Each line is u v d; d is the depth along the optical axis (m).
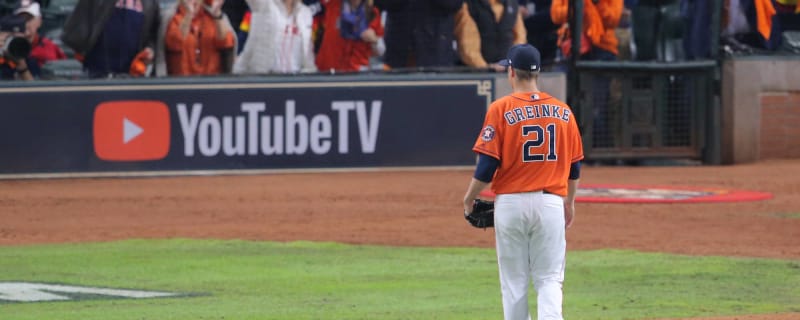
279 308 28.80
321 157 63.19
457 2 62.81
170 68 62.00
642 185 58.03
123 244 40.31
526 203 21.97
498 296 30.70
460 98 63.81
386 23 63.88
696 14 68.81
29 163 61.25
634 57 68.12
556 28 66.00
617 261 36.41
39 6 61.69
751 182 59.56
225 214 48.22
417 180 59.84
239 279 33.41
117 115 61.62
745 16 69.62
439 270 34.97
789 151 70.31
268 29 61.94
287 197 53.38
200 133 62.16
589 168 67.00
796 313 27.91
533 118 22.05
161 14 61.47
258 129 62.66
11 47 61.12
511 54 22.56
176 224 45.47
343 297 30.48
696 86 69.06
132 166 61.88
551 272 22.27
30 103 61.09
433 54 63.41
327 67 63.78
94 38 60.34
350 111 63.22
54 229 44.22
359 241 40.91
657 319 27.27
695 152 69.25
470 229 43.78
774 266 35.50
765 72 69.31
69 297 30.44
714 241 40.75
